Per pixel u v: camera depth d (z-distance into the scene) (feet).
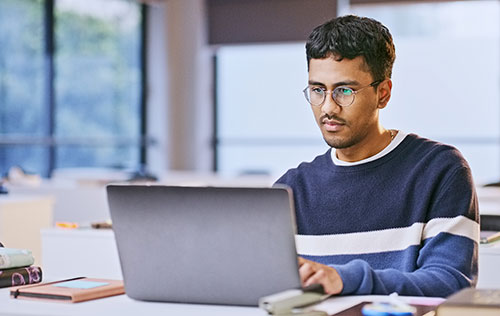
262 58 27.40
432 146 6.89
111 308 5.47
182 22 26.53
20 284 6.38
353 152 6.98
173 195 5.41
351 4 25.61
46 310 5.41
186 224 5.43
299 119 27.30
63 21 23.71
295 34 25.99
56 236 10.55
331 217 6.95
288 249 5.24
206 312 5.30
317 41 6.54
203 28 26.84
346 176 6.98
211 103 27.89
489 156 26.73
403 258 6.64
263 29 26.35
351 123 6.60
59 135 23.70
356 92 6.53
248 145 27.76
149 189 5.47
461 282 6.07
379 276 5.89
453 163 6.68
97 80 25.02
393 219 6.75
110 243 10.29
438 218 6.53
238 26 26.58
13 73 22.21
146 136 26.68
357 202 6.89
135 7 26.32
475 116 26.81
